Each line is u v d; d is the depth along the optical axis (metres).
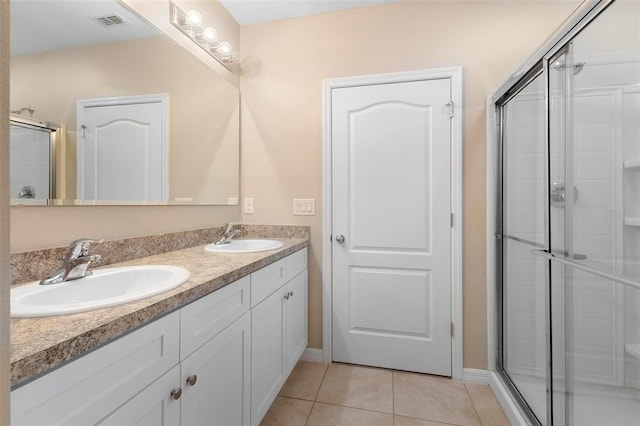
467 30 1.89
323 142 2.09
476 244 1.88
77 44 1.13
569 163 1.17
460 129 1.87
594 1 0.97
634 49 0.92
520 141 1.60
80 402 0.60
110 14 1.27
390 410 1.61
